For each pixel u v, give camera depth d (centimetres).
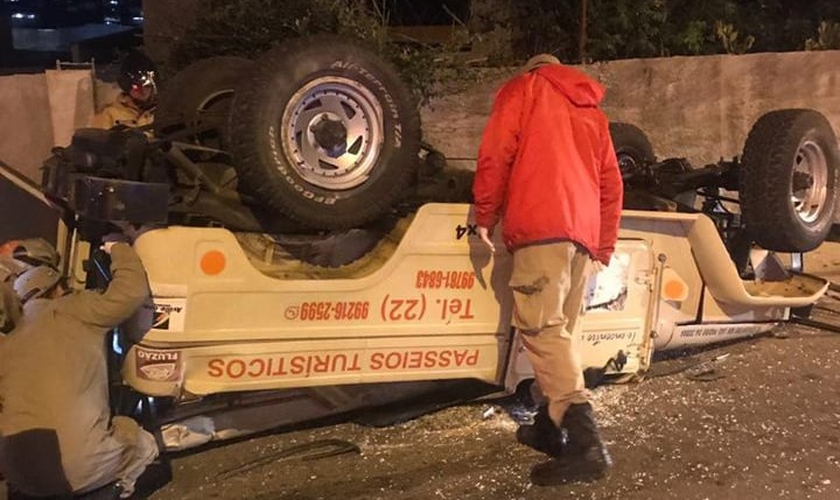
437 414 504
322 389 457
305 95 402
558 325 420
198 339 401
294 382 426
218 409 439
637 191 571
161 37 927
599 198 436
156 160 414
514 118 422
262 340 414
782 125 554
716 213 629
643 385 550
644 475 433
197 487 419
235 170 407
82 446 363
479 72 870
